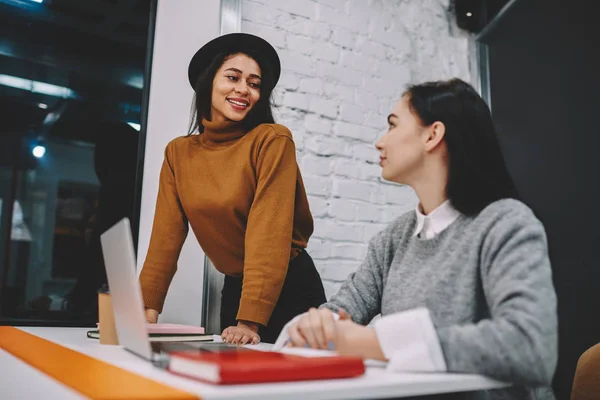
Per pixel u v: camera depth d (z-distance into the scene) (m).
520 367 0.60
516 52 2.43
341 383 0.52
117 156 1.75
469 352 0.60
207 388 0.46
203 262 1.73
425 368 0.61
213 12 1.86
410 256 0.87
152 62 1.79
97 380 0.51
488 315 0.75
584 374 0.96
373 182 2.13
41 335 1.09
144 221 1.71
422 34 2.40
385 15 2.30
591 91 2.12
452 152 0.81
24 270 1.67
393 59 2.29
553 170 2.23
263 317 1.09
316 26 2.09
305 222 1.39
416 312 0.64
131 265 0.65
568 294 2.07
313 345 0.71
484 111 0.83
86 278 1.70
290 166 1.22
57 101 1.74
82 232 1.73
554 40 2.29
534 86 2.35
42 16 1.75
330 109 2.07
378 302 0.99
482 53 2.55
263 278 1.10
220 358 0.54
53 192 1.72
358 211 2.07
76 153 1.75
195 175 1.30
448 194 0.82
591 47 2.15
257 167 1.22
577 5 2.22
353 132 2.11
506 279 0.67
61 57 1.76
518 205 0.76
